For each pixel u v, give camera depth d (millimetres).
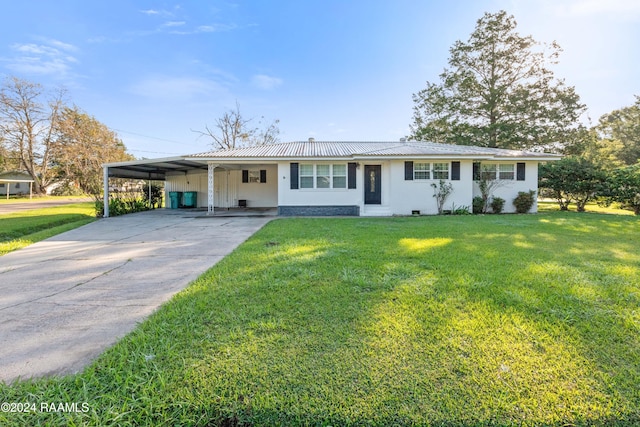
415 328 2498
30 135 34406
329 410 1649
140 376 1910
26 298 3430
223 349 2203
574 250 5445
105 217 12750
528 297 3113
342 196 13250
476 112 23188
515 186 13969
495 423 1564
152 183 17844
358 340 2316
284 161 13141
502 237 6828
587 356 2094
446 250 5426
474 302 3021
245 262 4668
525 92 21641
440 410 1641
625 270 4098
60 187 37656
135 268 4691
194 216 12875
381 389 1792
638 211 13195
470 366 1989
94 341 2434
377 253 5160
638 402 1680
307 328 2512
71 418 1602
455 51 23766
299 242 6219
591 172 14117
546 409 1637
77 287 3807
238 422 1627
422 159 12828
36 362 2133
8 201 26375
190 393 1765
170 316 2779
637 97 33688
